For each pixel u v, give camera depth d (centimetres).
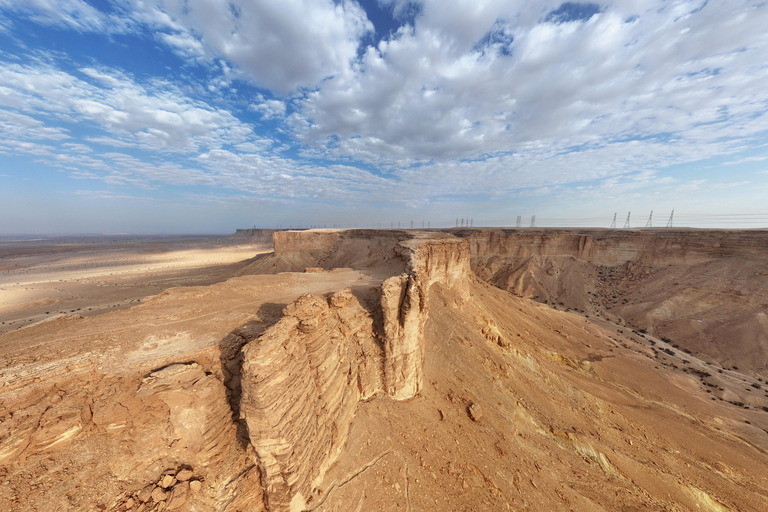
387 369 2117
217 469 1141
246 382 1066
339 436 1595
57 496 849
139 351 1265
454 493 1658
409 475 1658
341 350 1786
